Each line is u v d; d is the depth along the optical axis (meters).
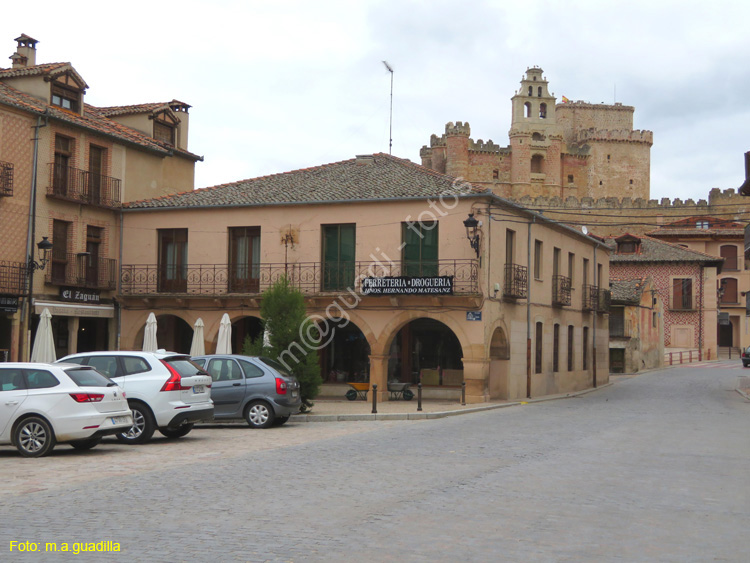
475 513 8.70
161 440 16.33
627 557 6.98
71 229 28.50
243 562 6.68
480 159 97.62
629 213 79.50
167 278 30.31
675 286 64.31
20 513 8.59
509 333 28.30
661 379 43.56
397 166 30.72
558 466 12.30
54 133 27.70
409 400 28.02
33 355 23.44
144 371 15.82
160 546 7.20
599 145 104.62
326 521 8.23
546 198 79.75
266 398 18.81
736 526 8.28
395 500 9.39
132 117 34.53
